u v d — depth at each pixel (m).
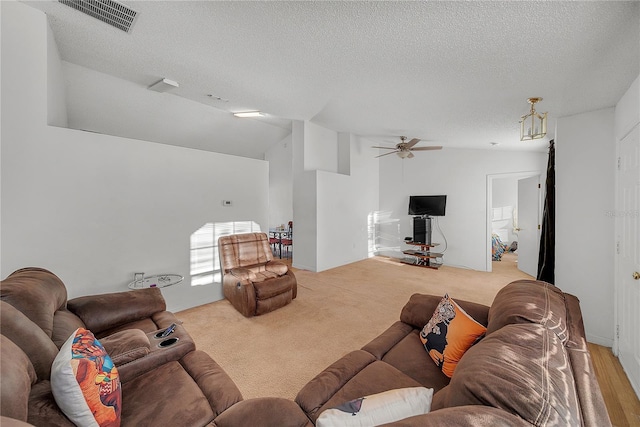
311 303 3.59
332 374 1.39
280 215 7.61
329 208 5.51
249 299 3.07
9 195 2.23
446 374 1.43
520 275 5.07
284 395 1.87
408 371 1.47
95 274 2.68
